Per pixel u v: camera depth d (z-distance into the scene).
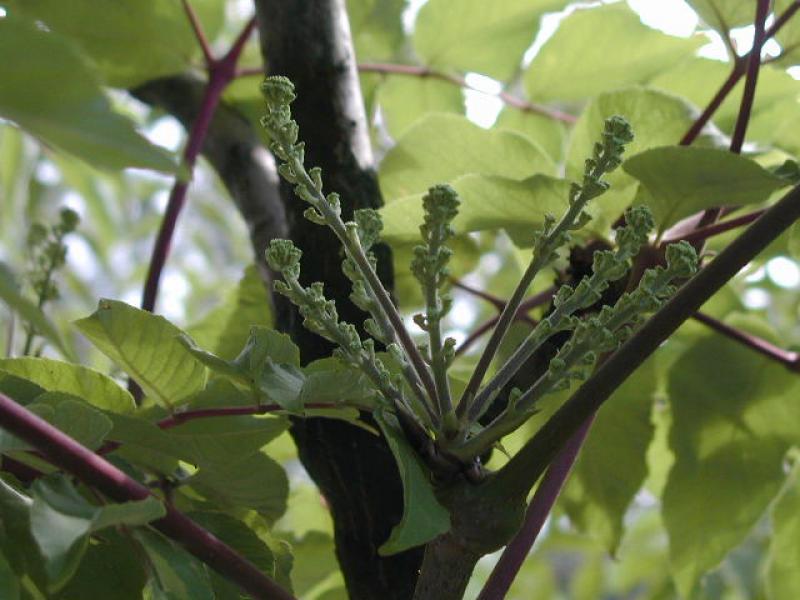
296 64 1.14
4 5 1.28
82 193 2.26
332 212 0.89
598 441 1.27
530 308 1.27
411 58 1.51
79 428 0.90
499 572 0.99
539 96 1.45
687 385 1.32
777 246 1.29
